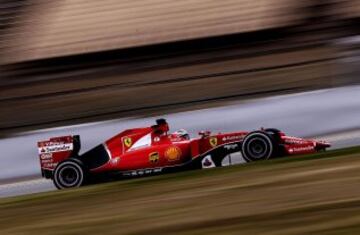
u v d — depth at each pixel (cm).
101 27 7831
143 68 7025
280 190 2548
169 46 7338
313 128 4241
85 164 4019
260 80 6038
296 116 4297
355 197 2270
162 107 5931
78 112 6156
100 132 4516
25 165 4412
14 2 8519
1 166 4422
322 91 4381
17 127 6069
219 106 4781
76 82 6981
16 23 8175
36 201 3250
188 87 6256
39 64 7512
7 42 7894
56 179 4056
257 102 4441
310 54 6341
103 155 4022
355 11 6944
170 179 3406
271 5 7425
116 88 6625
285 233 1922
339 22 6900
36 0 8562
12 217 2748
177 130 4478
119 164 3991
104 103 6259
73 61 7506
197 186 2939
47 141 4066
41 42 7794
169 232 2086
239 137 3906
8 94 6819
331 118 4234
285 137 3872
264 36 7062
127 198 2867
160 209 2459
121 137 4044
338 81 5528
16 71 7388
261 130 3894
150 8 7900
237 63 6644
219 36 7200
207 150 3922
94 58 7456
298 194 2425
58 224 2406
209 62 6825
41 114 6238
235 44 7156
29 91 6862
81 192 3344
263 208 2266
